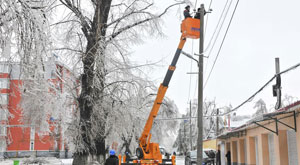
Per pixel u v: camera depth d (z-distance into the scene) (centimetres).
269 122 1544
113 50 1895
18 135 4788
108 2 1898
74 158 1733
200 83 1262
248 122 1529
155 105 1434
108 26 1947
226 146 3052
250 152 2041
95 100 1772
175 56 1335
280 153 1438
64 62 1886
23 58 779
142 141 1518
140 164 1473
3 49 744
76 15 1823
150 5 2017
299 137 1195
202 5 1250
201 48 1257
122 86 1986
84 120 1733
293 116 1270
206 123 6078
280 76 1105
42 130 2116
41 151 5081
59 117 1969
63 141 2064
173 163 1538
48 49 844
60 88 1867
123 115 1936
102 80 1780
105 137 1936
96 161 1767
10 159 4453
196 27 1222
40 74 870
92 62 1761
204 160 2767
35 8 817
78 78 1875
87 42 1831
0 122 1209
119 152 3456
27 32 763
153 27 2000
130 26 1953
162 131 3375
